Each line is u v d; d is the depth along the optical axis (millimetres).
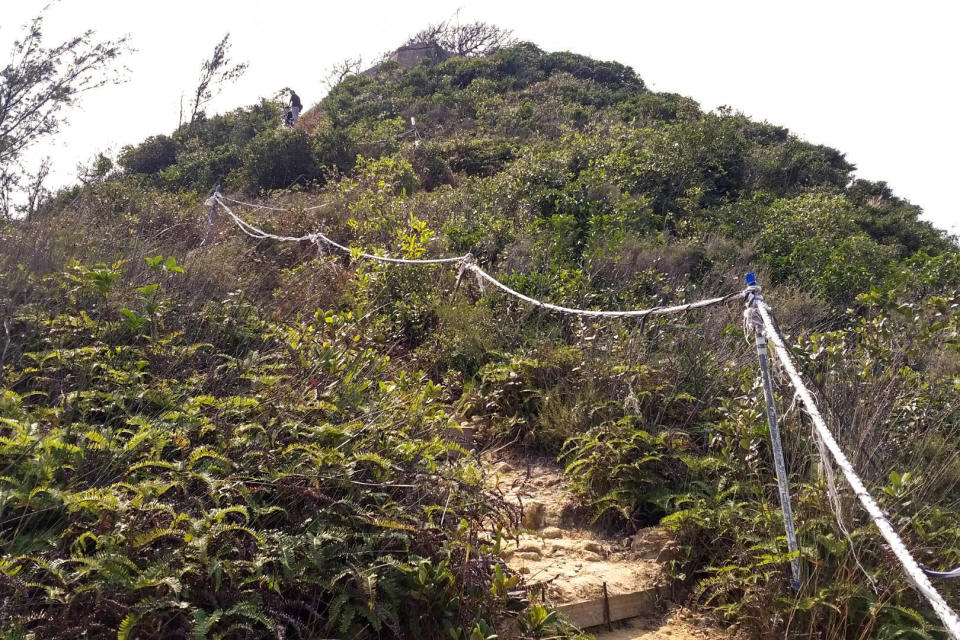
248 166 16203
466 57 34219
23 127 7055
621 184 12953
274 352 4535
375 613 2656
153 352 4082
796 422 4031
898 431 4043
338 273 7277
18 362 3816
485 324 6316
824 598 3160
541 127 22688
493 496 3596
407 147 17594
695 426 4820
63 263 5258
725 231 11859
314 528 2854
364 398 4066
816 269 10352
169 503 2791
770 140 22219
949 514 3643
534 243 8977
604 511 4191
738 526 3676
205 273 5812
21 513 2695
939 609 1966
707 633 3387
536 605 2898
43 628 2262
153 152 21375
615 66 32625
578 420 4891
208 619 2367
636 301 7375
